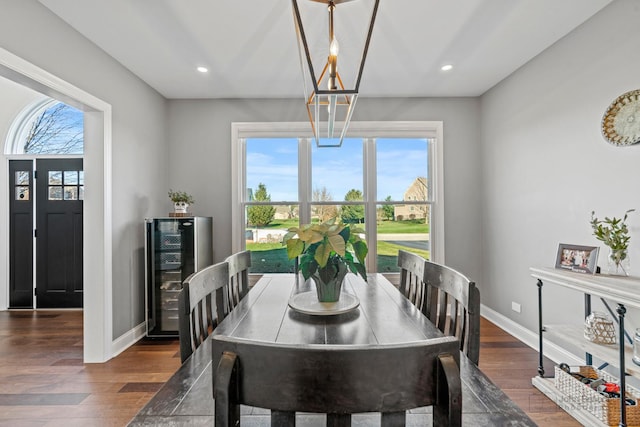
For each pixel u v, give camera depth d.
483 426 0.72
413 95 3.54
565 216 2.37
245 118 3.61
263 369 0.55
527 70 2.78
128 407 1.94
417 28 2.28
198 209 3.60
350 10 2.05
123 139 2.81
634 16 1.85
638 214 1.84
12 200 3.84
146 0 1.97
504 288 3.14
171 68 2.87
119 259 2.75
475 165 3.58
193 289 1.27
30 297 3.83
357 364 0.53
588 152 2.16
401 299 1.69
